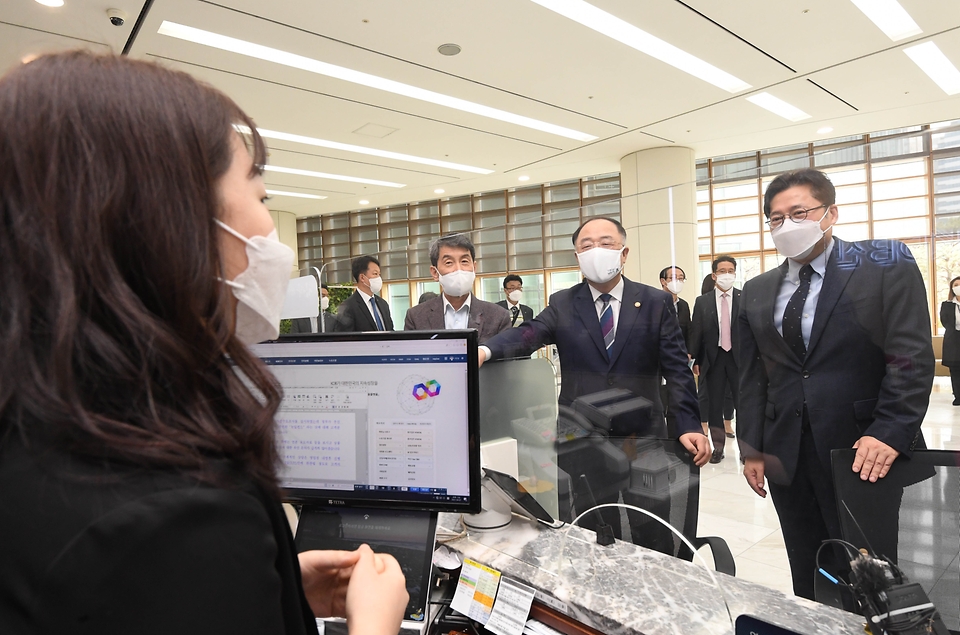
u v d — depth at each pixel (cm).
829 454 83
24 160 26
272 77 438
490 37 384
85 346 25
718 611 66
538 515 93
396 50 400
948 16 367
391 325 205
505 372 117
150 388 26
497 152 660
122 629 24
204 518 26
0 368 24
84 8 330
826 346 82
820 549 74
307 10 345
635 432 116
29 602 23
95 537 24
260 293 37
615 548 84
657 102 508
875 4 357
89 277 25
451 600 84
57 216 25
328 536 80
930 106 523
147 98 29
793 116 552
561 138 614
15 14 330
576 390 130
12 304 25
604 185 798
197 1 330
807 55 416
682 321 110
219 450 28
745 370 97
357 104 500
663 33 382
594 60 421
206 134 31
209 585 25
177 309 28
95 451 25
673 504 106
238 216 35
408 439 79
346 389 81
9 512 24
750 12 357
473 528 95
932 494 69
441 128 572
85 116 27
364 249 986
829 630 60
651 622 65
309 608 37
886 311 76
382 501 79
